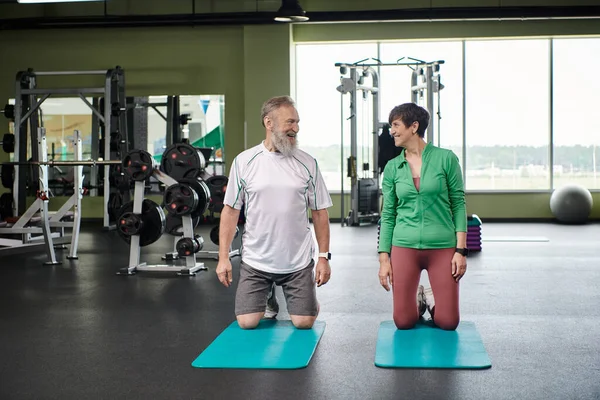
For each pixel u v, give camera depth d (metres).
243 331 3.51
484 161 11.22
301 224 3.47
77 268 6.08
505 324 3.76
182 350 3.27
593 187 11.09
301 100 11.47
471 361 2.96
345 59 11.34
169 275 5.66
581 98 11.02
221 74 10.96
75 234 6.75
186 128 10.88
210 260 6.56
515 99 11.12
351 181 10.20
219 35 10.94
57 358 3.15
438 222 3.40
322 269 3.50
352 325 3.73
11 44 11.26
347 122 11.49
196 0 10.91
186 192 5.66
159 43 11.03
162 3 10.97
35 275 5.69
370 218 10.55
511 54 11.09
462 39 10.97
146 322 3.90
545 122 11.10
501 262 6.29
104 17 10.35
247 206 3.49
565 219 10.44
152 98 11.05
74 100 11.05
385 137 10.02
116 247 7.64
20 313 4.18
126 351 3.26
